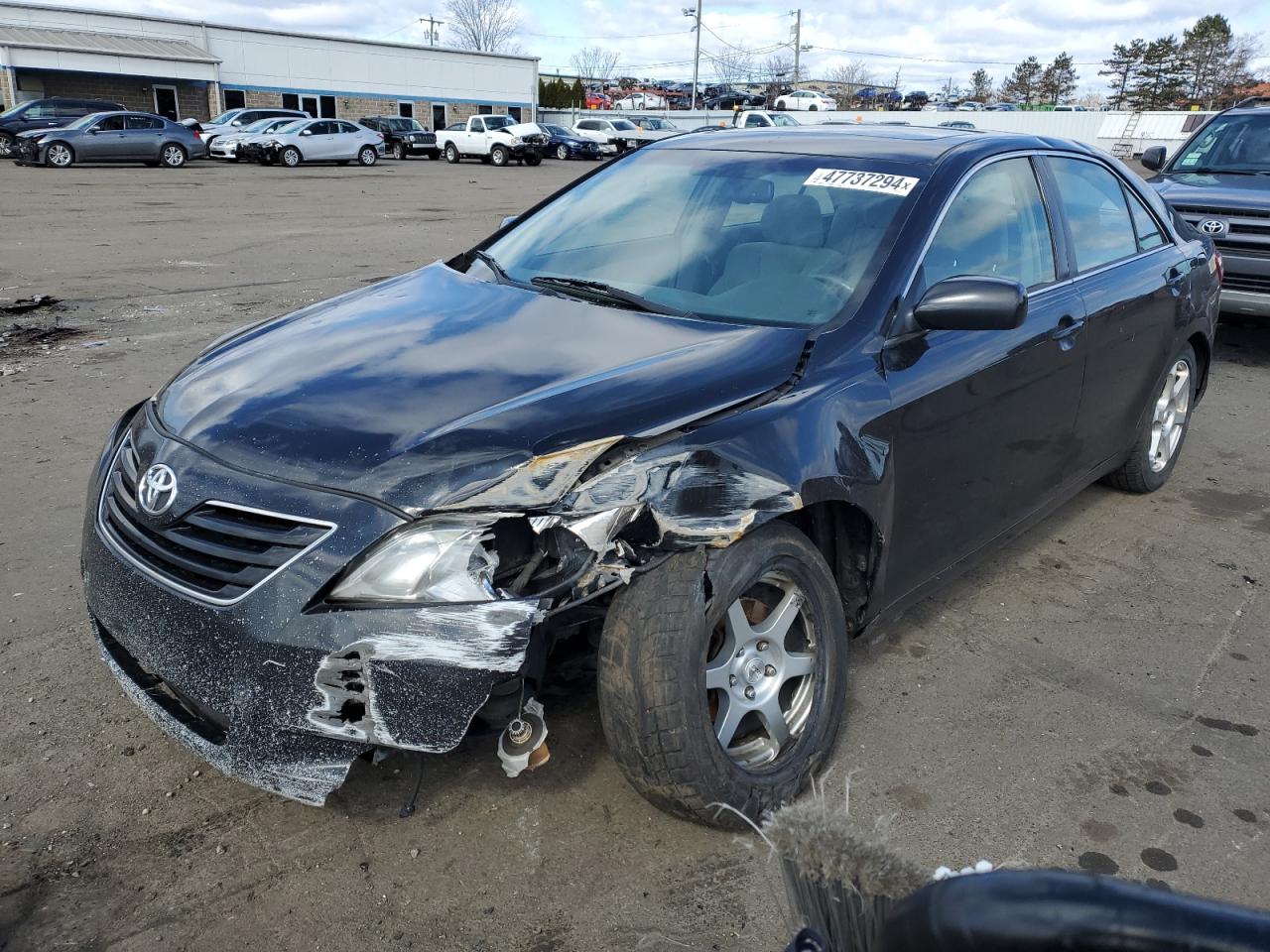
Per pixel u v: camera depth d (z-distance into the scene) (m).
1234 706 3.32
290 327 3.21
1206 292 5.05
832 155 3.61
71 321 8.12
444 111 49.09
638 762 2.40
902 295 3.06
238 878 2.42
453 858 2.50
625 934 2.28
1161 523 4.85
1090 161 4.37
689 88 95.12
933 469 3.12
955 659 3.54
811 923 1.20
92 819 2.60
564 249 3.66
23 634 3.46
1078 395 3.93
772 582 2.62
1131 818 2.75
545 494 2.21
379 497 2.21
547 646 2.45
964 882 0.81
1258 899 2.47
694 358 2.71
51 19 39.59
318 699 2.17
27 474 4.85
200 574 2.31
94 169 25.55
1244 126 8.68
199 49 41.94
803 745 2.70
